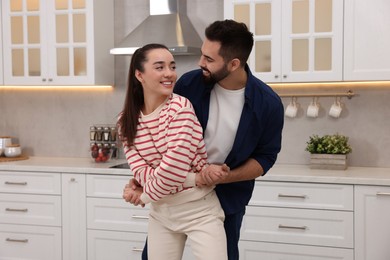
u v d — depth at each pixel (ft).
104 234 12.78
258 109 7.02
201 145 6.79
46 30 13.89
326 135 12.58
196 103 7.15
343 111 12.94
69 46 13.74
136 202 6.89
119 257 12.72
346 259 11.18
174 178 6.38
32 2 14.01
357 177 11.05
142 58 6.54
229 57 6.62
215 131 7.20
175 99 6.57
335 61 11.80
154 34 13.08
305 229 11.37
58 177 13.05
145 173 6.63
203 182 6.71
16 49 14.20
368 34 11.57
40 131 15.34
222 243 6.97
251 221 11.69
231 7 12.41
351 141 12.94
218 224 7.04
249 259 11.78
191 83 7.23
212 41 6.60
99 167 12.90
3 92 15.55
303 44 12.03
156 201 6.73
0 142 14.78
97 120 14.85
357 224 11.07
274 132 7.34
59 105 15.15
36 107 15.33
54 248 13.21
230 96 7.12
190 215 6.91
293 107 13.01
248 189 7.54
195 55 13.93
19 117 15.47
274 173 11.71
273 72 12.21
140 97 6.79
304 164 13.25
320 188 11.25
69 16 13.69
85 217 12.89
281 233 11.51
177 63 14.08
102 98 14.78
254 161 7.37
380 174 11.50
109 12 14.26
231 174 7.06
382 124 12.74
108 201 12.69
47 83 13.97
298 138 13.28
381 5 11.47
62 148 15.19
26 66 14.14
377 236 10.96
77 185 12.91
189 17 13.92
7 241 13.56
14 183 13.35
